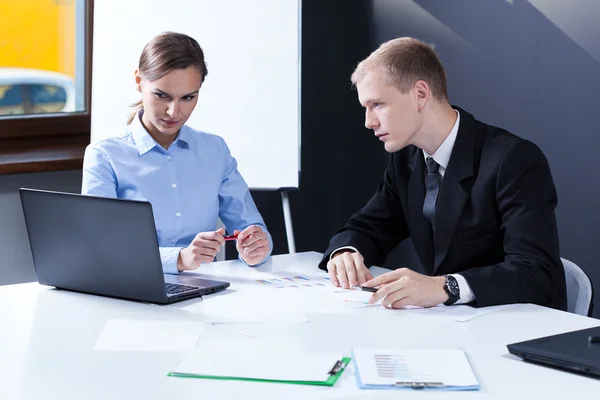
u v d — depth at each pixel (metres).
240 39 2.88
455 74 3.01
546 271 1.72
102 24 2.77
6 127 2.88
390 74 1.83
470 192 1.88
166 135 2.17
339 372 1.23
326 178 3.46
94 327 1.48
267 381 1.19
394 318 1.54
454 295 1.62
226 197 2.28
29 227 1.76
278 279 1.87
